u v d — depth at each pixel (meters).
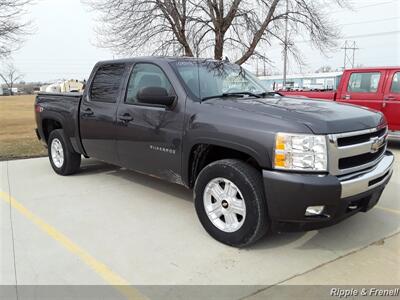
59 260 3.52
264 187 3.35
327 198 3.17
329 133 3.23
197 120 3.89
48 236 4.04
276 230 3.46
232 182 3.58
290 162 3.21
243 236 3.56
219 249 3.70
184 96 4.12
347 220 4.42
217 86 4.50
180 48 13.70
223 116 3.70
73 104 5.84
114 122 5.00
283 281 3.16
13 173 6.78
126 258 3.55
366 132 3.56
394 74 8.97
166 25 13.41
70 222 4.42
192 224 4.33
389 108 8.98
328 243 3.83
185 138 4.02
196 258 3.54
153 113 4.42
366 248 3.73
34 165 7.45
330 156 3.22
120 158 5.08
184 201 5.12
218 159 4.14
